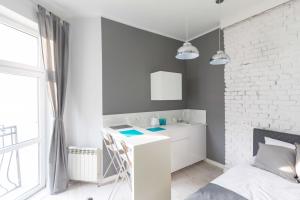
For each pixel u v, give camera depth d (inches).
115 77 113.5
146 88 129.3
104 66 108.6
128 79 119.7
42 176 100.7
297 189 61.3
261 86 97.7
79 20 109.3
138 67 125.0
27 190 93.1
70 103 109.7
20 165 93.0
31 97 97.3
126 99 118.6
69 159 102.7
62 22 103.0
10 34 85.5
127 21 116.9
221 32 123.3
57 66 96.7
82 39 109.0
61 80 101.0
